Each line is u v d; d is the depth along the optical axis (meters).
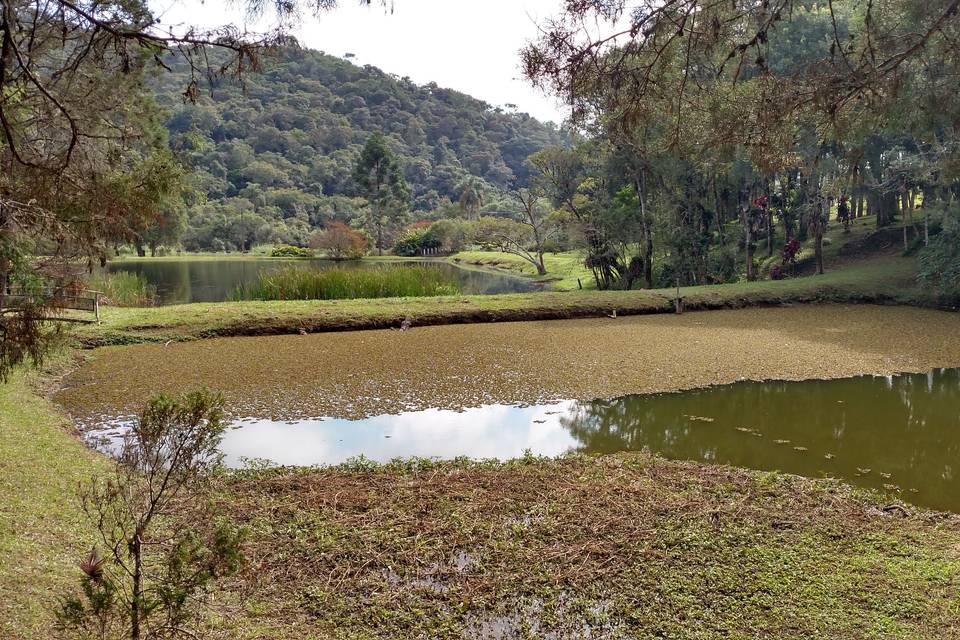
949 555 4.61
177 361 10.77
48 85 4.25
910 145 19.30
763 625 3.71
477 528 4.90
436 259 53.34
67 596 3.10
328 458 6.74
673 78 4.50
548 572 4.30
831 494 5.76
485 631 3.71
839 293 17.98
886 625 3.70
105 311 14.12
